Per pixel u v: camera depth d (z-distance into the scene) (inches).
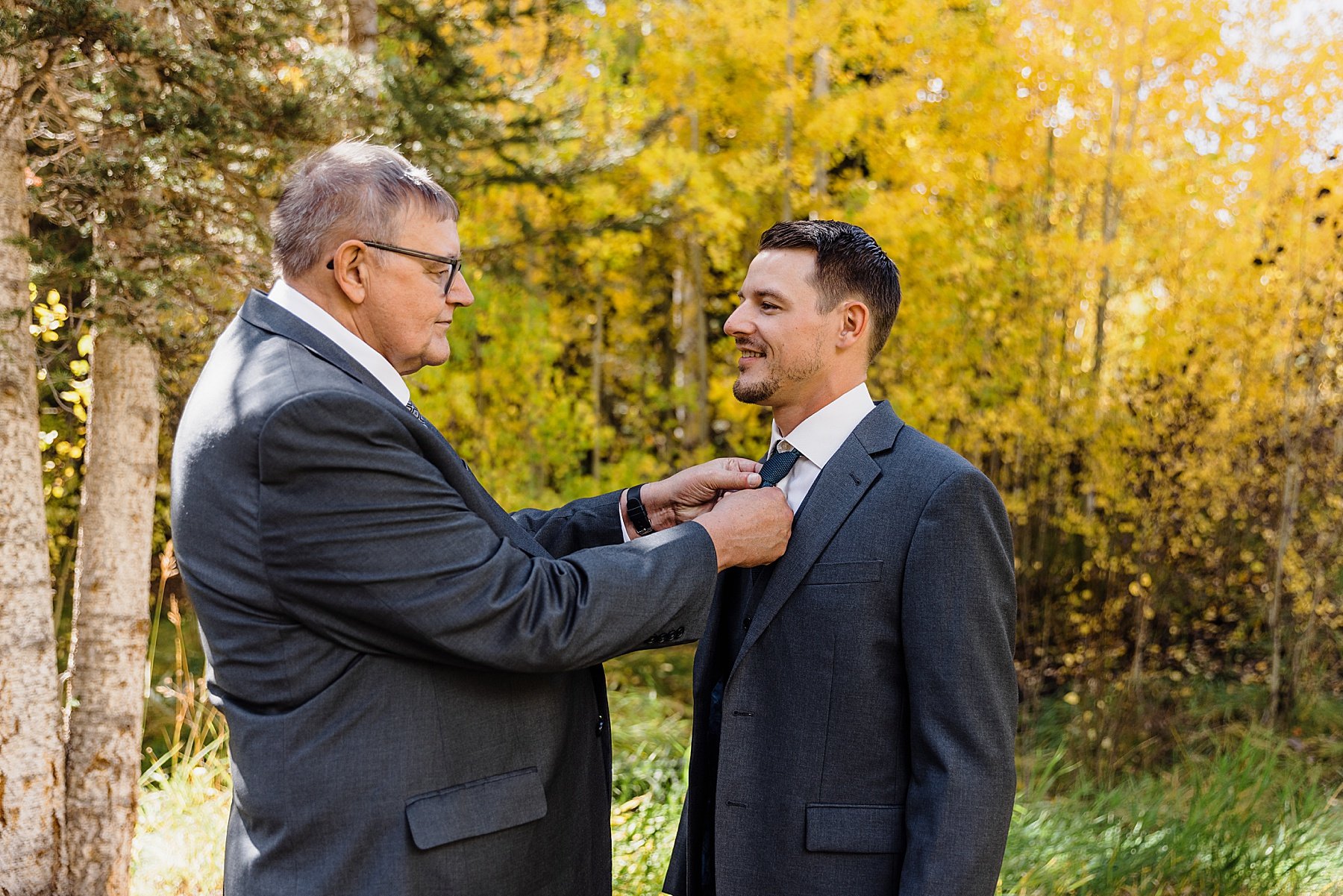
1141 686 224.7
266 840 49.7
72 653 135.1
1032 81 259.3
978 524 54.7
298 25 135.6
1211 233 254.2
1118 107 263.1
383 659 49.6
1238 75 250.5
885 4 233.8
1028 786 177.3
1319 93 235.6
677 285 337.4
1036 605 269.3
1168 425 230.1
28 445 123.3
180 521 51.5
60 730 127.3
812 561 57.2
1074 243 247.6
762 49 235.0
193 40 121.3
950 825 50.9
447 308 56.7
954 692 52.8
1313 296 229.1
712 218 250.7
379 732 49.1
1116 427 249.4
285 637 49.1
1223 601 273.4
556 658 49.9
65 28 107.3
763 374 60.9
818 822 55.4
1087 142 278.7
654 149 249.3
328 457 47.4
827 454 60.9
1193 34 246.2
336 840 48.6
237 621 49.6
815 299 59.6
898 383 252.5
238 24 127.4
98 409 135.1
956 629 53.3
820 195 245.1
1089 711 215.0
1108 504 250.5
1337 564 240.8
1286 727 225.0
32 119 127.1
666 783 155.6
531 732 54.7
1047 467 264.2
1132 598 248.2
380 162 54.5
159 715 202.7
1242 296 237.3
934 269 239.8
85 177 116.3
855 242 60.2
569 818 57.5
